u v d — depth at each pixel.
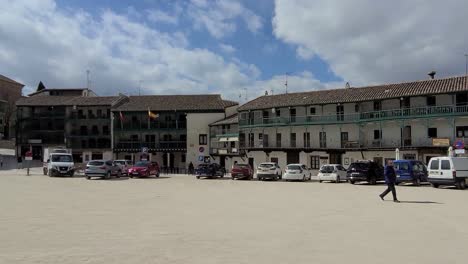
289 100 61.97
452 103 48.12
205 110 74.38
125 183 36.53
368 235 12.04
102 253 9.74
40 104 80.00
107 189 29.38
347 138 56.62
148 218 15.26
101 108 78.94
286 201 21.36
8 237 11.68
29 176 47.59
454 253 9.84
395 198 21.20
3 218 15.23
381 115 52.72
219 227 13.34
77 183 36.12
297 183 37.94
